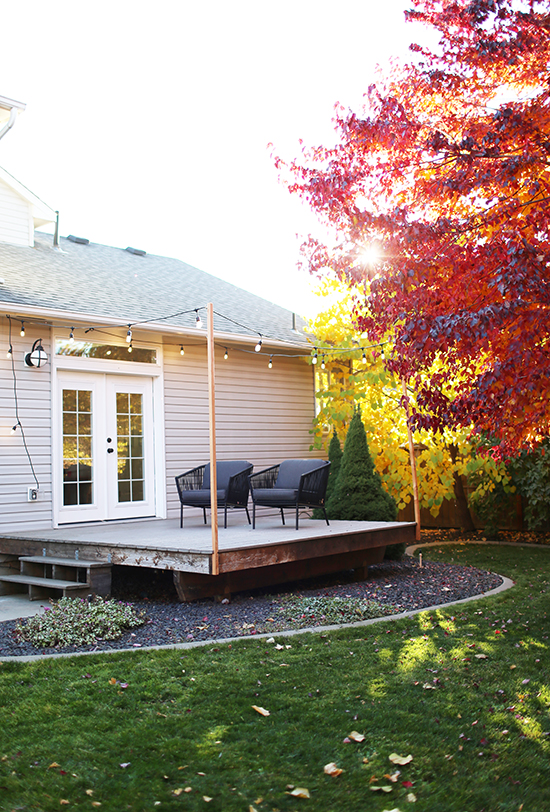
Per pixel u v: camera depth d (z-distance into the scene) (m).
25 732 3.24
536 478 10.41
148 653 4.56
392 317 4.55
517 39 4.45
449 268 4.29
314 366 12.12
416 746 3.06
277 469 8.91
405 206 4.91
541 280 3.94
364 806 2.57
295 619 5.58
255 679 3.97
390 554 8.83
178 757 2.98
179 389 10.03
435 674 4.05
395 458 10.22
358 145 4.98
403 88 4.98
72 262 11.06
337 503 9.23
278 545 6.46
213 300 12.02
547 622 5.26
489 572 7.89
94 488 8.98
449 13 4.71
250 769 2.86
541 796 2.63
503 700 3.62
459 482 11.98
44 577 7.03
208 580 6.24
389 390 10.54
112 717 3.42
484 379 4.06
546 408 4.41
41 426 8.40
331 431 12.12
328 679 3.98
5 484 7.99
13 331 8.20
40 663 4.32
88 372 9.02
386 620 5.46
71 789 2.69
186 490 8.42
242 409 10.85
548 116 4.31
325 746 3.07
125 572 7.48
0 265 9.34
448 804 2.57
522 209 4.53
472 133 4.70
